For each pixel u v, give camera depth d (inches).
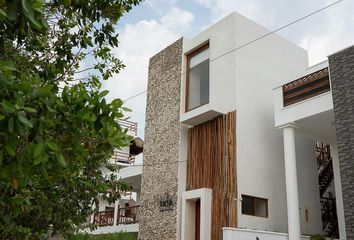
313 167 582.9
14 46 168.7
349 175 374.6
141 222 555.2
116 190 262.2
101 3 176.9
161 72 603.2
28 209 175.6
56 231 228.7
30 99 102.4
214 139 513.0
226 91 524.7
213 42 530.6
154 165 565.3
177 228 498.3
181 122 538.9
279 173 527.8
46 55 188.4
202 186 504.4
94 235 643.5
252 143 509.0
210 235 472.7
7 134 94.8
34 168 105.2
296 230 426.3
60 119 113.1
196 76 547.2
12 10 103.7
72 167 131.1
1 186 129.6
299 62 622.8
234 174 475.8
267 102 548.7
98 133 121.9
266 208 498.9
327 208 594.6
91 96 119.2
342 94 398.6
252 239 427.5
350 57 400.5
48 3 164.2
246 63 539.8
